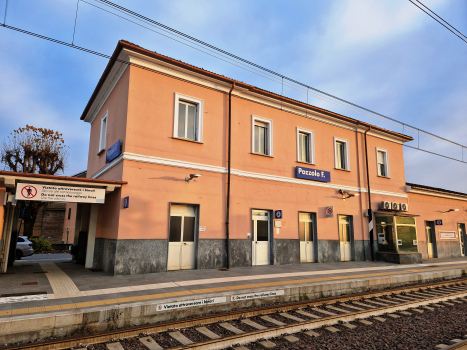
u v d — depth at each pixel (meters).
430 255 21.11
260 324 6.74
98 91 14.18
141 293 7.50
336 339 6.20
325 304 8.47
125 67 11.56
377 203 18.14
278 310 7.67
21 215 14.45
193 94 12.42
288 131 15.16
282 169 14.60
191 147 12.07
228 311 7.55
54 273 10.44
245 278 9.84
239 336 5.80
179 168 11.66
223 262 12.16
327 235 15.60
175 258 11.40
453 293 10.35
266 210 13.99
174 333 6.02
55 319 5.65
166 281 9.05
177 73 12.05
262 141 14.50
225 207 12.56
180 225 11.68
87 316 5.95
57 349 5.18
